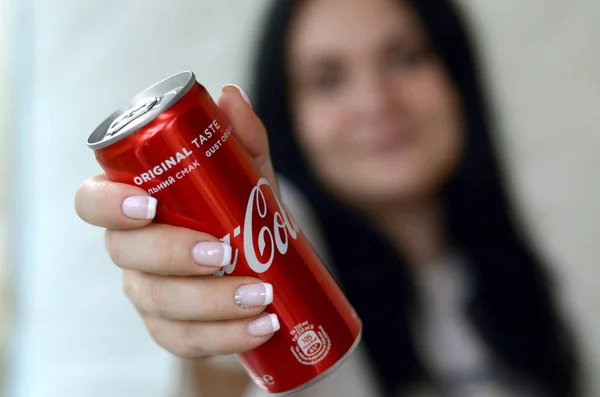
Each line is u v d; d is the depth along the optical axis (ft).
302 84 2.56
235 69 2.58
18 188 2.79
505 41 2.52
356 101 2.56
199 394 2.36
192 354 1.87
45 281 2.78
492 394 2.69
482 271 2.66
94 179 1.82
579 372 2.61
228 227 1.78
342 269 2.71
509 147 2.56
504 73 2.53
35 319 2.78
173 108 1.74
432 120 2.56
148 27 2.63
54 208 2.77
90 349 2.73
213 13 2.58
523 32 2.51
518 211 2.58
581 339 2.60
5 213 2.79
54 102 2.74
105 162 1.77
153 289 1.84
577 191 2.53
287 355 1.83
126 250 1.81
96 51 2.69
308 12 2.54
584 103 2.50
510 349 2.66
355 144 2.59
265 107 2.59
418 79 2.55
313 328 1.83
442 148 2.58
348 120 2.56
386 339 2.71
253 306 1.80
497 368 2.68
